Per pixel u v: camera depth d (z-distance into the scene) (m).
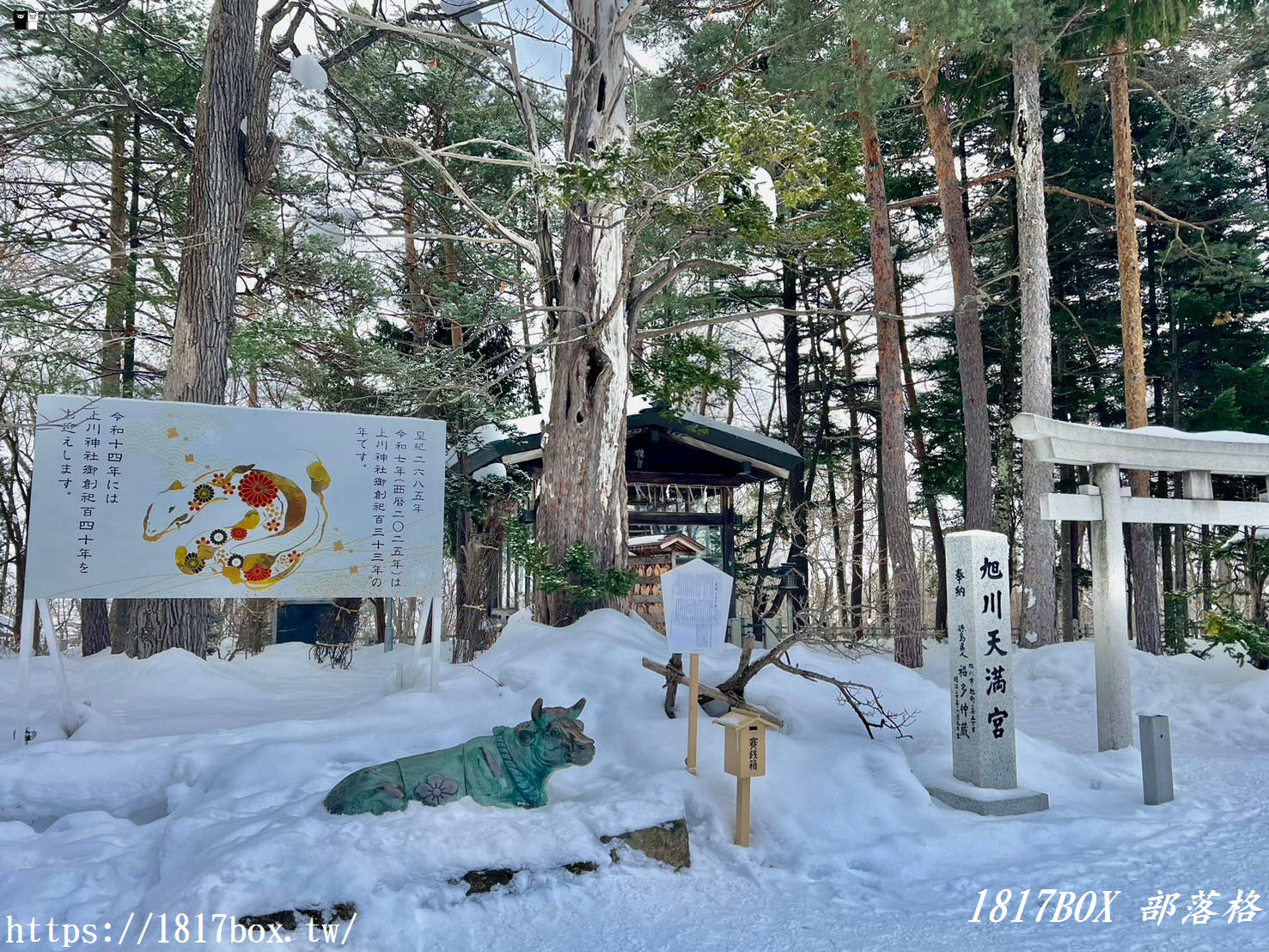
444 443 8.00
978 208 22.69
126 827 5.18
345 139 17.78
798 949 4.04
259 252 17.20
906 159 22.55
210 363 11.71
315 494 7.57
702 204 8.98
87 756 5.82
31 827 5.15
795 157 8.63
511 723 6.70
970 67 17.20
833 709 7.15
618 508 10.26
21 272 8.09
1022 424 7.72
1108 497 7.90
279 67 13.02
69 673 10.27
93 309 15.28
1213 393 20.52
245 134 12.30
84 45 16.19
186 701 8.55
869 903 4.64
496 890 4.49
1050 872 4.94
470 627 13.70
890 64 12.62
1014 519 23.53
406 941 4.04
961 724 6.30
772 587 19.67
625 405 10.54
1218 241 21.16
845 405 25.05
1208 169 21.05
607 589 9.59
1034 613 14.12
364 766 5.99
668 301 17.14
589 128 10.57
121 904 4.32
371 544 7.65
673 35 16.16
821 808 5.67
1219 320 20.14
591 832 4.97
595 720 6.88
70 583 6.87
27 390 11.30
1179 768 7.32
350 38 15.95
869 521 27.44
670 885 4.82
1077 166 21.19
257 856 4.20
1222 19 16.33
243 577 7.29
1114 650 7.79
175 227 16.55
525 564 9.79
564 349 10.33
